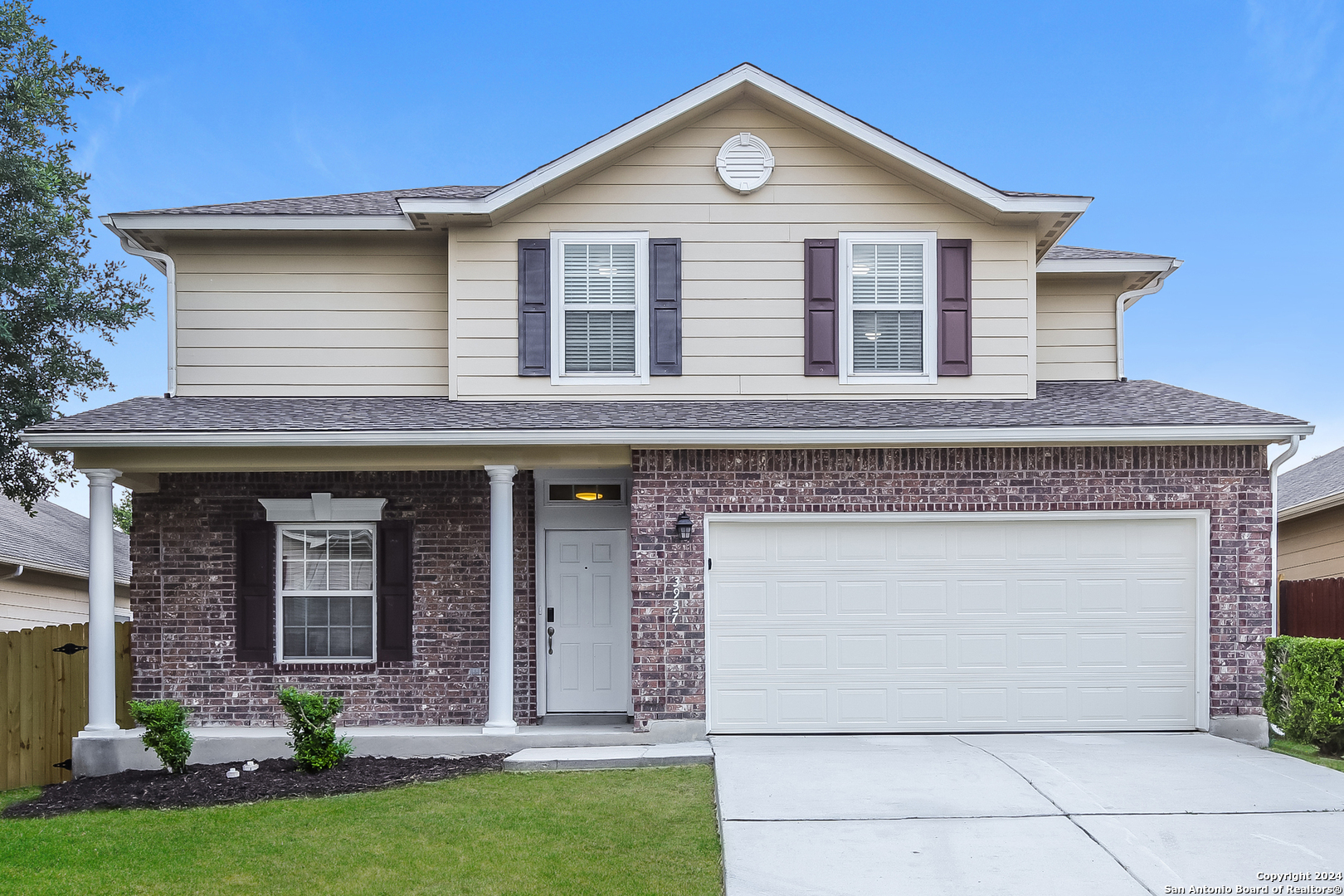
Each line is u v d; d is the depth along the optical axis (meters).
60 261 15.66
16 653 10.36
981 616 10.73
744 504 10.61
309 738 9.55
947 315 11.62
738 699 10.64
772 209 11.67
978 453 10.70
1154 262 12.88
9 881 6.54
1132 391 12.13
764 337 11.59
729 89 11.41
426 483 11.58
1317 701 9.92
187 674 11.31
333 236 12.24
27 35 15.56
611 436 10.27
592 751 9.87
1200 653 10.59
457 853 6.95
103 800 8.80
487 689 11.40
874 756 9.45
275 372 12.16
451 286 11.62
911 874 6.36
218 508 11.49
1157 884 6.18
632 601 10.51
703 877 6.43
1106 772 8.73
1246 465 10.62
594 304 11.63
